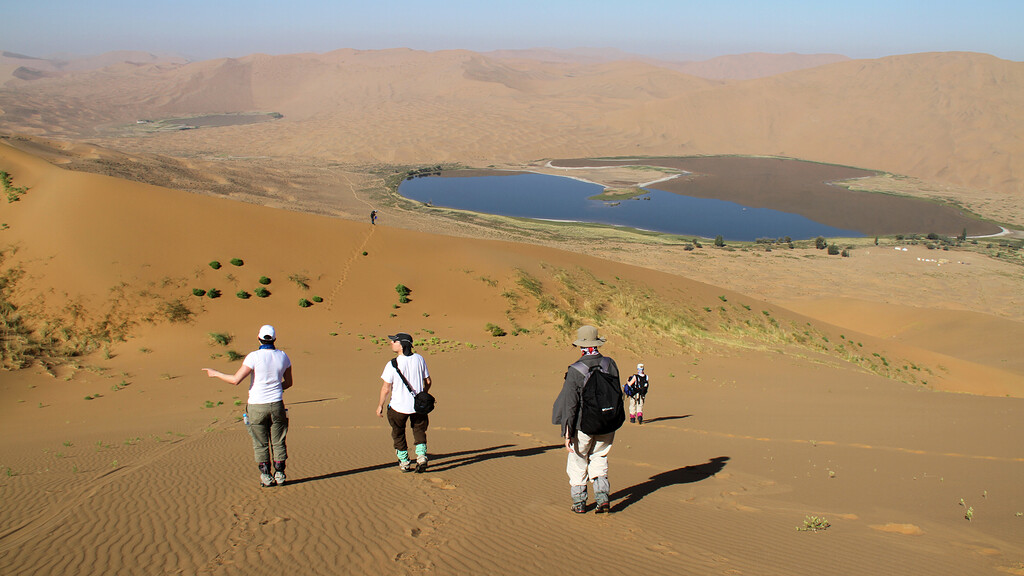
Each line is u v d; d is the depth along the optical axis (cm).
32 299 3194
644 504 812
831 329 5034
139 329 3186
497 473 988
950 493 968
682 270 10788
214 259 3759
